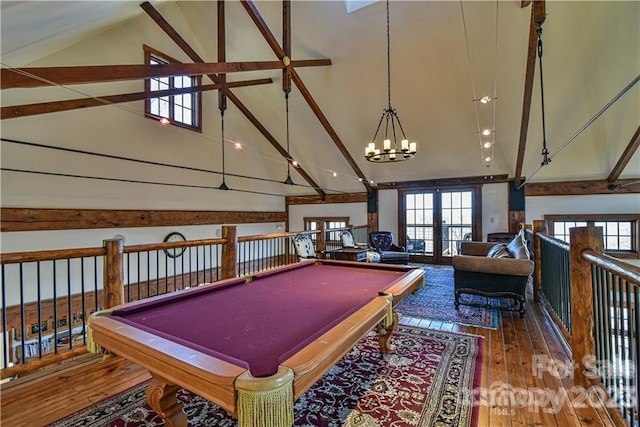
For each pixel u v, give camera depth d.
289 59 5.11
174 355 1.10
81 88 5.25
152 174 6.46
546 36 4.48
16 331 4.61
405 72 5.61
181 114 7.09
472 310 3.87
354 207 9.20
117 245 2.49
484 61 5.02
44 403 1.92
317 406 1.91
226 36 6.14
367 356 2.60
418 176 8.03
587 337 2.04
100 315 1.55
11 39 2.64
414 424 1.75
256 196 9.20
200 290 2.02
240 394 0.90
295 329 1.44
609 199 6.32
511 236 6.63
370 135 7.12
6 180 4.58
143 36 6.02
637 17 4.06
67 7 2.51
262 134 8.43
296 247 5.68
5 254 1.96
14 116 4.23
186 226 7.14
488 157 6.84
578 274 2.09
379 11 4.80
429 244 8.10
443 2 4.44
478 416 1.82
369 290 2.14
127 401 1.95
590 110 5.29
